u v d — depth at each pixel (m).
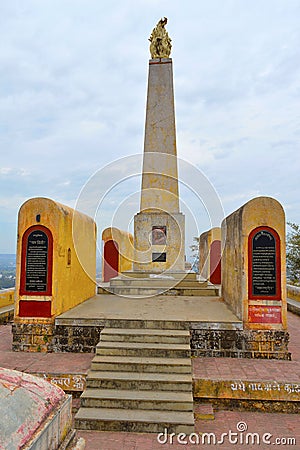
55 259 6.86
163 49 12.13
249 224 6.49
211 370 5.68
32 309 6.78
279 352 6.27
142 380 5.24
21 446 1.91
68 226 7.64
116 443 4.36
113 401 4.96
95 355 5.92
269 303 6.38
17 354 6.48
